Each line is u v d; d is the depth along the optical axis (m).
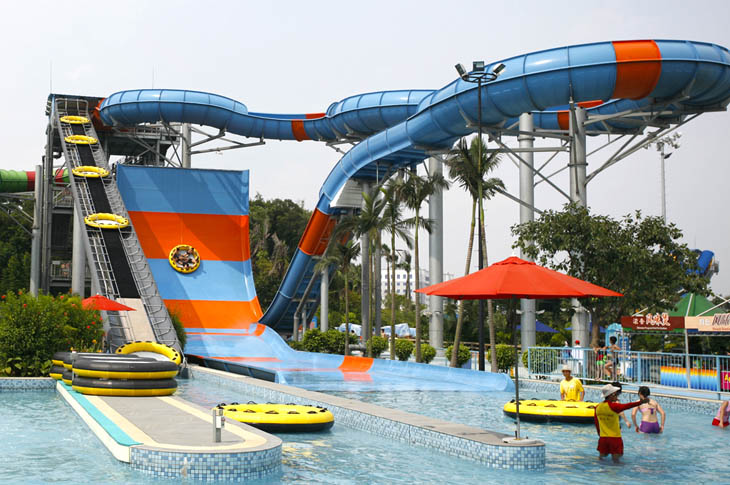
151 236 50.81
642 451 13.41
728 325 23.81
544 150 35.03
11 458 11.60
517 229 28.08
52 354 25.02
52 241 66.31
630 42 30.11
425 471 11.13
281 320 57.16
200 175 54.00
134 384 18.33
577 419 16.78
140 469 10.40
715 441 14.62
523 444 11.59
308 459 12.01
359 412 15.53
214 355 40.19
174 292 48.38
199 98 54.50
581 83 30.52
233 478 10.14
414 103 47.12
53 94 57.78
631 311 27.73
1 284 80.31
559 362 25.36
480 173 30.23
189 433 11.83
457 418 18.03
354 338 49.03
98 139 56.50
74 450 12.34
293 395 19.11
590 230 26.06
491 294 12.30
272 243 104.50
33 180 61.78
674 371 21.47
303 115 56.59
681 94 30.91
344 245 49.59
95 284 36.94
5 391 22.84
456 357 34.16
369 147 42.69
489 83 32.50
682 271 26.59
